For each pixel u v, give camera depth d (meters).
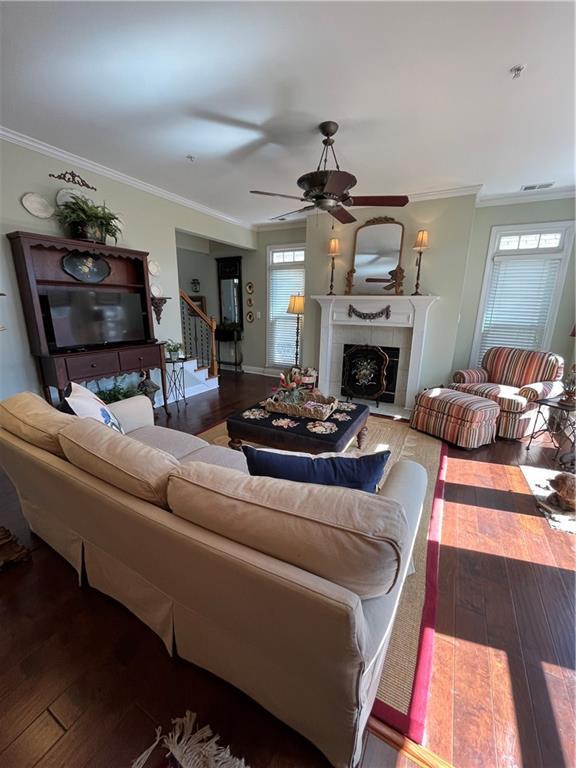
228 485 0.96
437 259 3.92
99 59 1.78
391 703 1.13
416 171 3.23
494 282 4.23
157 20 1.52
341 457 1.23
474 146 2.72
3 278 2.76
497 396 3.38
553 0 1.38
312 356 5.04
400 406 4.49
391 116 2.29
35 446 1.47
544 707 1.13
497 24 1.51
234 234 5.33
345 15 1.48
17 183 2.75
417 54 1.71
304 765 0.98
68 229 3.12
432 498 2.37
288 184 3.67
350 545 0.77
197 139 2.66
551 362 3.51
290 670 0.92
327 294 4.63
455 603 1.53
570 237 3.78
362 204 2.58
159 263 4.10
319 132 2.52
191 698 1.14
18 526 2.02
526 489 2.49
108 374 3.37
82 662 1.26
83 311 3.22
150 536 1.02
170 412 4.18
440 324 4.05
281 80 1.93
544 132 2.48
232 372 6.66
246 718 1.09
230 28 1.57
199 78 1.92
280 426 2.48
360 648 0.75
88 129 2.53
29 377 3.01
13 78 1.93
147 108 2.24
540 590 1.61
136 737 1.04
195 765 0.97
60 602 1.51
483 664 1.27
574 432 3.06
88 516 1.27
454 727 1.07
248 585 0.84
